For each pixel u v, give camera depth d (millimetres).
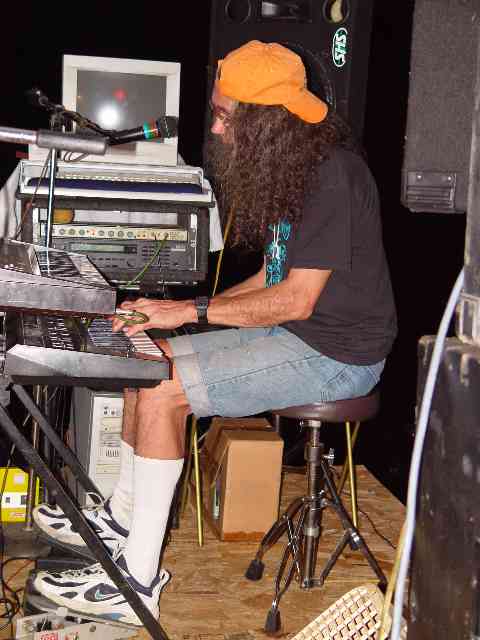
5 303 1581
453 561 1142
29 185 2631
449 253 3285
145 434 1929
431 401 1184
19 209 2723
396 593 1191
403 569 1187
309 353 2104
